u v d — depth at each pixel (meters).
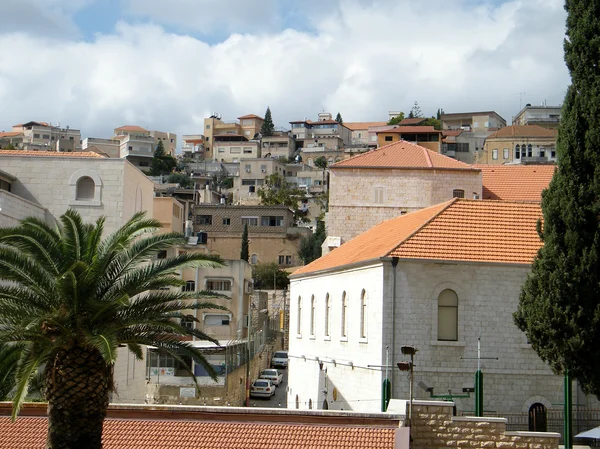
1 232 24.89
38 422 29.30
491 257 40.94
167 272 26.86
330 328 49.88
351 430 28.25
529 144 151.88
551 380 40.41
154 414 29.12
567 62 37.12
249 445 27.91
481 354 40.19
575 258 35.41
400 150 74.75
